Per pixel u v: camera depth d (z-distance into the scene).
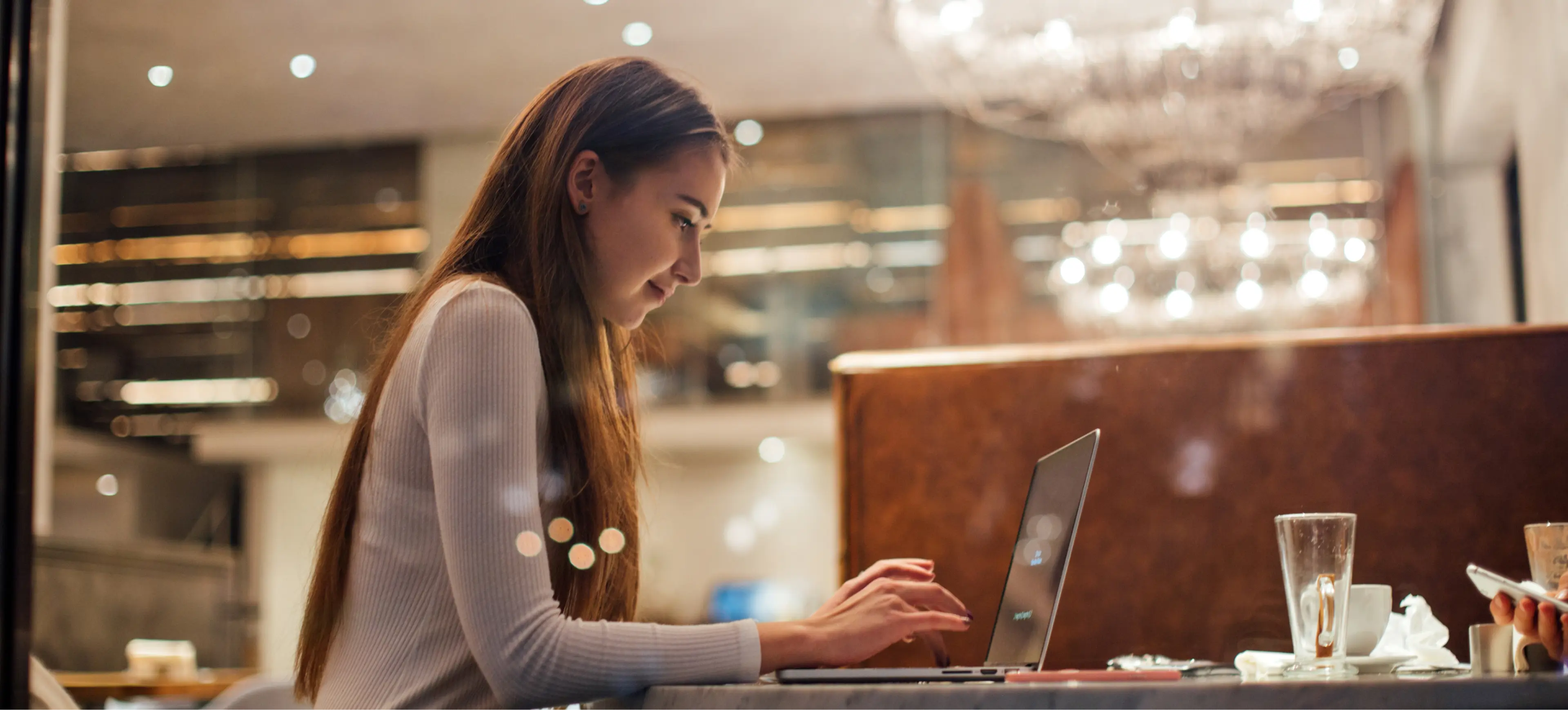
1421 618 1.22
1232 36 4.85
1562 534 1.17
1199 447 1.71
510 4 6.27
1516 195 6.65
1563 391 1.60
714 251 9.08
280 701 2.01
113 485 9.76
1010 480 1.77
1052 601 1.20
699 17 6.51
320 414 9.46
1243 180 7.18
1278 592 1.65
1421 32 4.79
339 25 6.43
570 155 1.22
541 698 1.00
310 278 9.50
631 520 1.37
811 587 9.31
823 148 8.71
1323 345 1.69
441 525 1.04
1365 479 1.65
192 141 8.22
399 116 7.99
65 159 8.22
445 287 1.15
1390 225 7.19
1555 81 3.81
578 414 1.21
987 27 5.58
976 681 1.04
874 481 1.81
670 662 1.02
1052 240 8.34
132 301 9.65
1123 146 6.34
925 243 8.70
